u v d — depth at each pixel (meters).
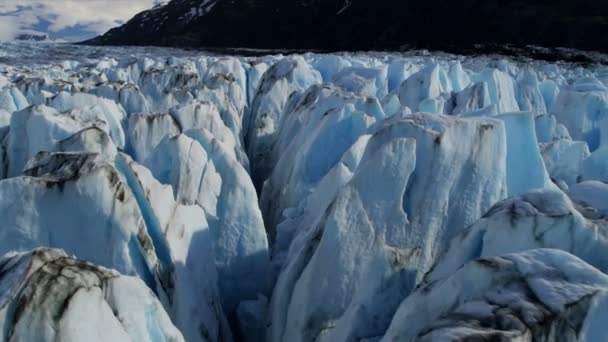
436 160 7.38
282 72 19.72
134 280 5.20
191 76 20.33
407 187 7.36
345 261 7.04
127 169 7.30
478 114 10.51
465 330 3.96
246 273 9.08
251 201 9.26
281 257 9.31
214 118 13.47
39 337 4.46
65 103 13.46
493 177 7.48
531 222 5.43
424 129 7.53
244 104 20.73
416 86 16.69
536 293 4.29
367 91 17.56
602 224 5.46
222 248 9.05
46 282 4.60
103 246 6.68
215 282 8.27
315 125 12.83
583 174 10.07
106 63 29.12
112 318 4.82
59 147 9.26
